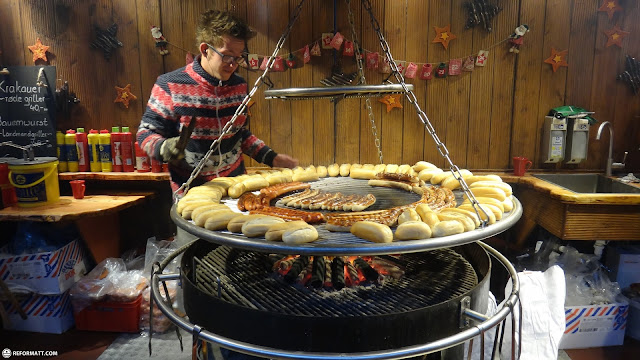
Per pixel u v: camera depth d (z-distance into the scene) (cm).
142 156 349
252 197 190
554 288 252
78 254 325
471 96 348
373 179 239
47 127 349
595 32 338
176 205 179
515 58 342
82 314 306
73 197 333
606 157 355
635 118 349
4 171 306
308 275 187
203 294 154
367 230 141
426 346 129
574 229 280
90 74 354
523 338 245
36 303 303
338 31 336
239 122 267
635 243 321
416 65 340
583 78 344
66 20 346
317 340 137
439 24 336
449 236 138
